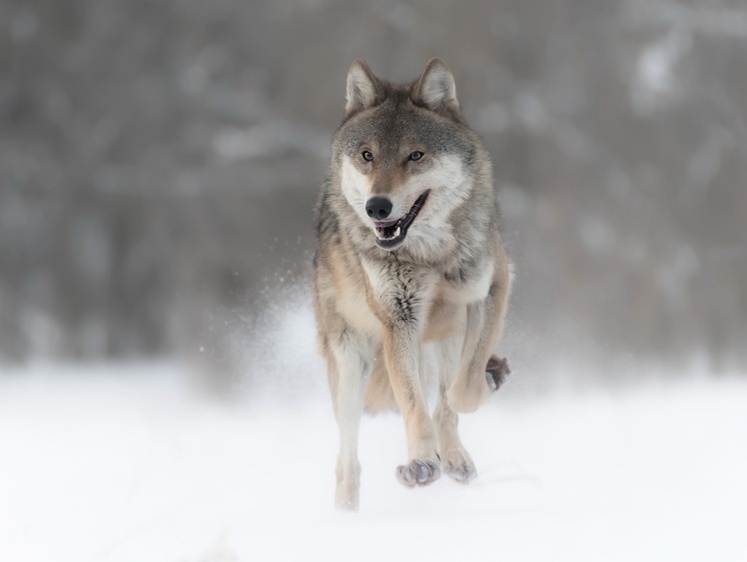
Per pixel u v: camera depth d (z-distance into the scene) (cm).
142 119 6378
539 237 4903
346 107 1447
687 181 5312
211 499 1336
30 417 2588
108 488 1328
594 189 5244
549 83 5594
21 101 6444
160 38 6688
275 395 2120
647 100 5506
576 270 4722
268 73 6431
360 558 872
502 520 962
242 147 6097
